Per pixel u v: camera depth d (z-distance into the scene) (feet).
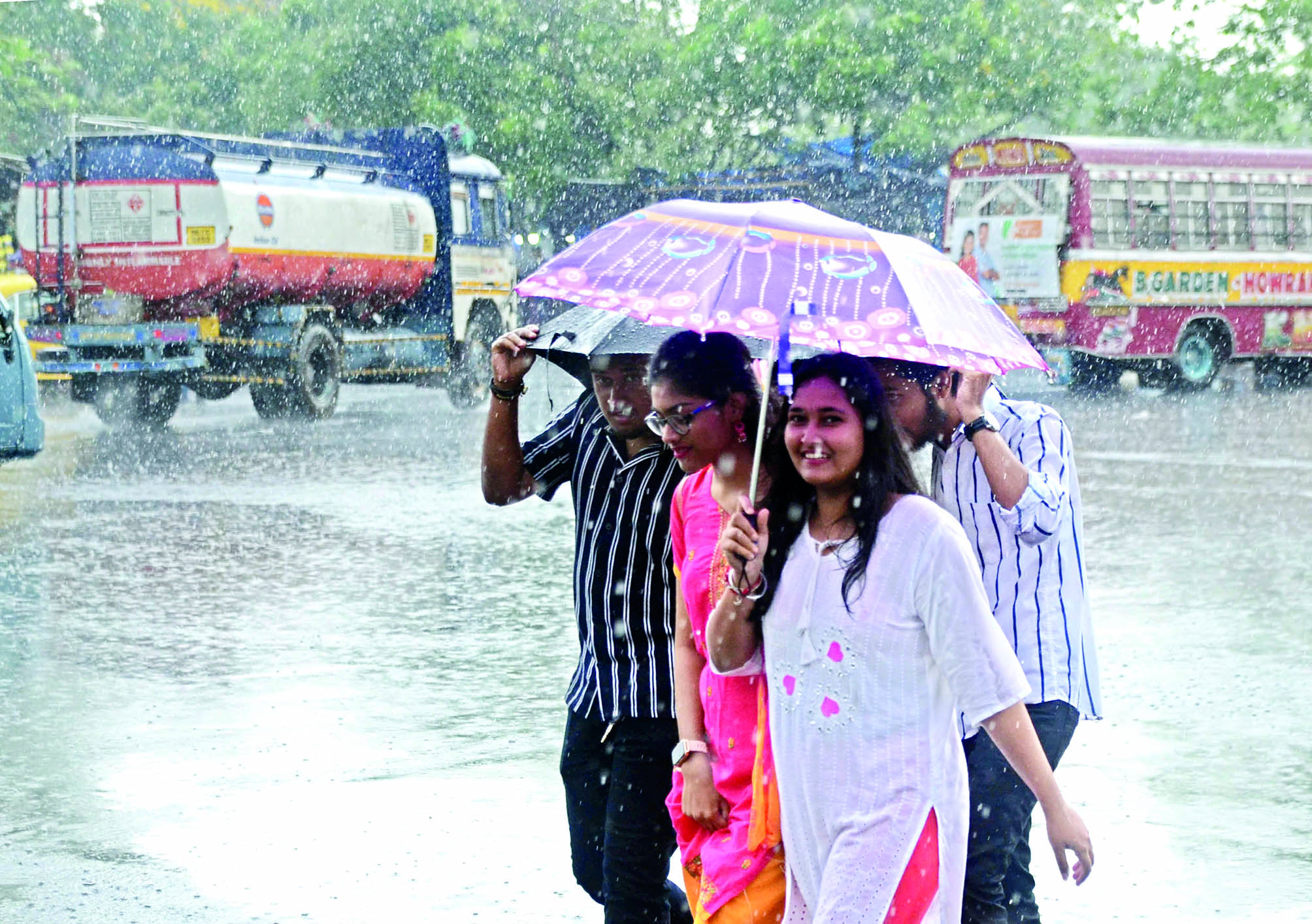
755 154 128.06
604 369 13.69
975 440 13.44
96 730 23.52
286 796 20.57
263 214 71.46
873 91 123.85
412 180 82.79
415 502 46.91
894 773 10.90
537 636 29.73
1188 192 93.40
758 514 11.18
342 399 89.15
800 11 126.82
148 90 141.28
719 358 12.12
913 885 10.86
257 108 131.23
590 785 14.29
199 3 147.84
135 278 70.74
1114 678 26.23
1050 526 13.42
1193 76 127.54
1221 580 34.68
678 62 127.34
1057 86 125.49
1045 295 90.43
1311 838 19.01
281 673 26.89
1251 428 69.77
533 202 125.49
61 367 69.62
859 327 11.47
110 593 33.73
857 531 10.99
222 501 47.21
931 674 11.00
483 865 18.21
